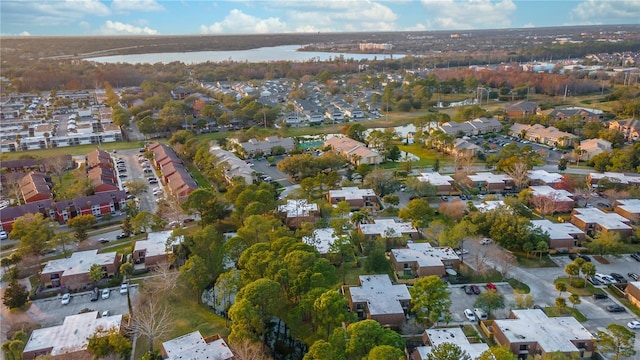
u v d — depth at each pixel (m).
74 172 157.62
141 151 189.00
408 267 94.50
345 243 94.31
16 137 197.00
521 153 158.38
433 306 74.12
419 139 190.25
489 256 94.94
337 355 58.78
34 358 66.88
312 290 71.62
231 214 118.12
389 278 89.88
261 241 94.69
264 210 107.44
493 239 102.69
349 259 98.50
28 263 94.62
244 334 65.50
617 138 173.00
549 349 67.94
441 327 76.75
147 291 85.94
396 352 56.25
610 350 67.81
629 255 100.19
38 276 94.12
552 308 81.38
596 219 111.12
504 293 86.75
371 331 61.16
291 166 146.50
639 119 196.00
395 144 186.50
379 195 133.25
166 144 193.62
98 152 170.88
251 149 176.88
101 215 124.44
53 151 189.88
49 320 80.19
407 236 104.12
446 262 95.19
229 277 80.12
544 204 119.12
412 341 73.38
